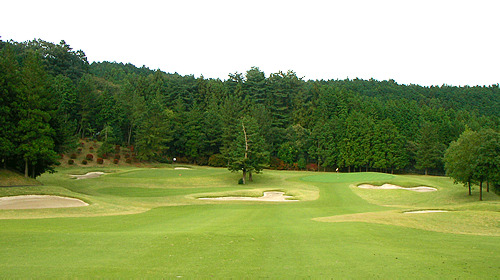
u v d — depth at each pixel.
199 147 88.31
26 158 33.94
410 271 8.90
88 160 69.12
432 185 49.28
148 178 50.19
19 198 25.81
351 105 111.19
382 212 23.88
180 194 37.22
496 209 26.48
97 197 30.11
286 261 9.72
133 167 71.31
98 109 83.94
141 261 9.34
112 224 16.92
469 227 18.61
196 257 9.96
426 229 17.30
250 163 55.91
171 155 89.81
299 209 27.27
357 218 19.88
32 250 10.27
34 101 34.56
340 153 88.75
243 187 46.53
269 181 57.31
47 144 34.72
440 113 110.50
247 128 57.94
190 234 13.56
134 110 87.56
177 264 9.11
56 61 113.06
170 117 89.31
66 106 76.31
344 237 13.82
